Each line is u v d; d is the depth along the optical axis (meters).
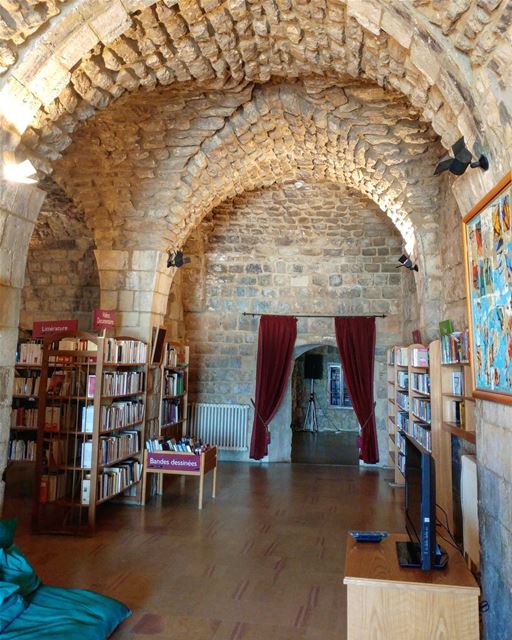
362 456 8.30
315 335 8.72
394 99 4.53
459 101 2.69
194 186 5.66
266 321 8.67
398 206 5.94
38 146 3.24
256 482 7.10
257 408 8.55
